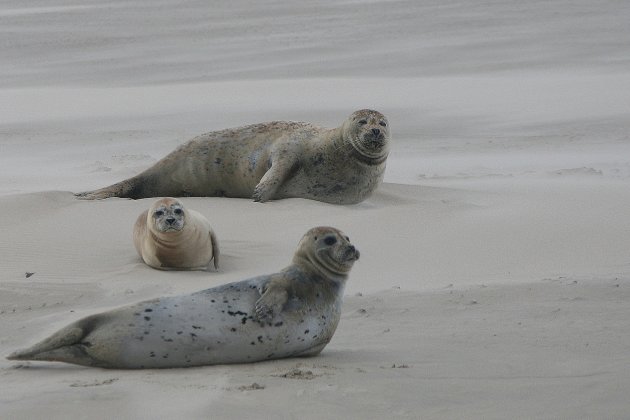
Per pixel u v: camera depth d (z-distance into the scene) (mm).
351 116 55875
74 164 84938
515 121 106812
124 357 24938
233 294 26172
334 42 182750
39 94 136375
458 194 59344
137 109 121312
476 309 32188
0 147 96688
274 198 55719
